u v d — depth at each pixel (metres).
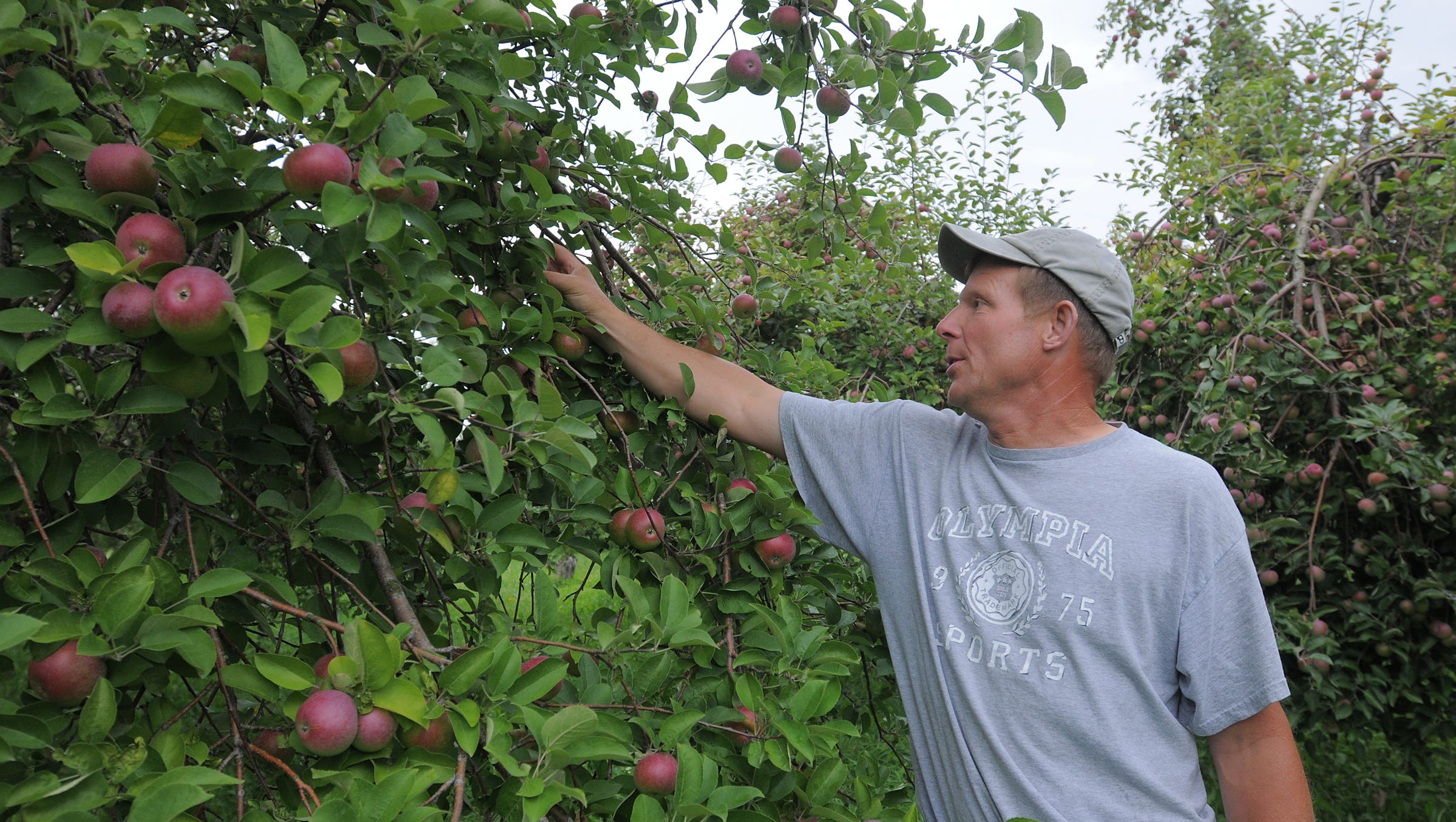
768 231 5.51
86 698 1.02
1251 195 4.27
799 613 1.70
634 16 2.01
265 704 1.32
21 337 1.11
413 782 1.05
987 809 1.46
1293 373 3.58
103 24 1.11
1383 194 4.16
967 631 1.53
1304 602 3.74
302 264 1.11
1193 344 3.88
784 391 1.99
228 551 1.31
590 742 1.24
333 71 1.71
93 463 1.13
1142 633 1.42
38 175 1.14
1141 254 4.75
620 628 1.55
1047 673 1.43
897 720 2.83
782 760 1.46
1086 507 1.48
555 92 1.91
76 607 1.04
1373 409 3.44
